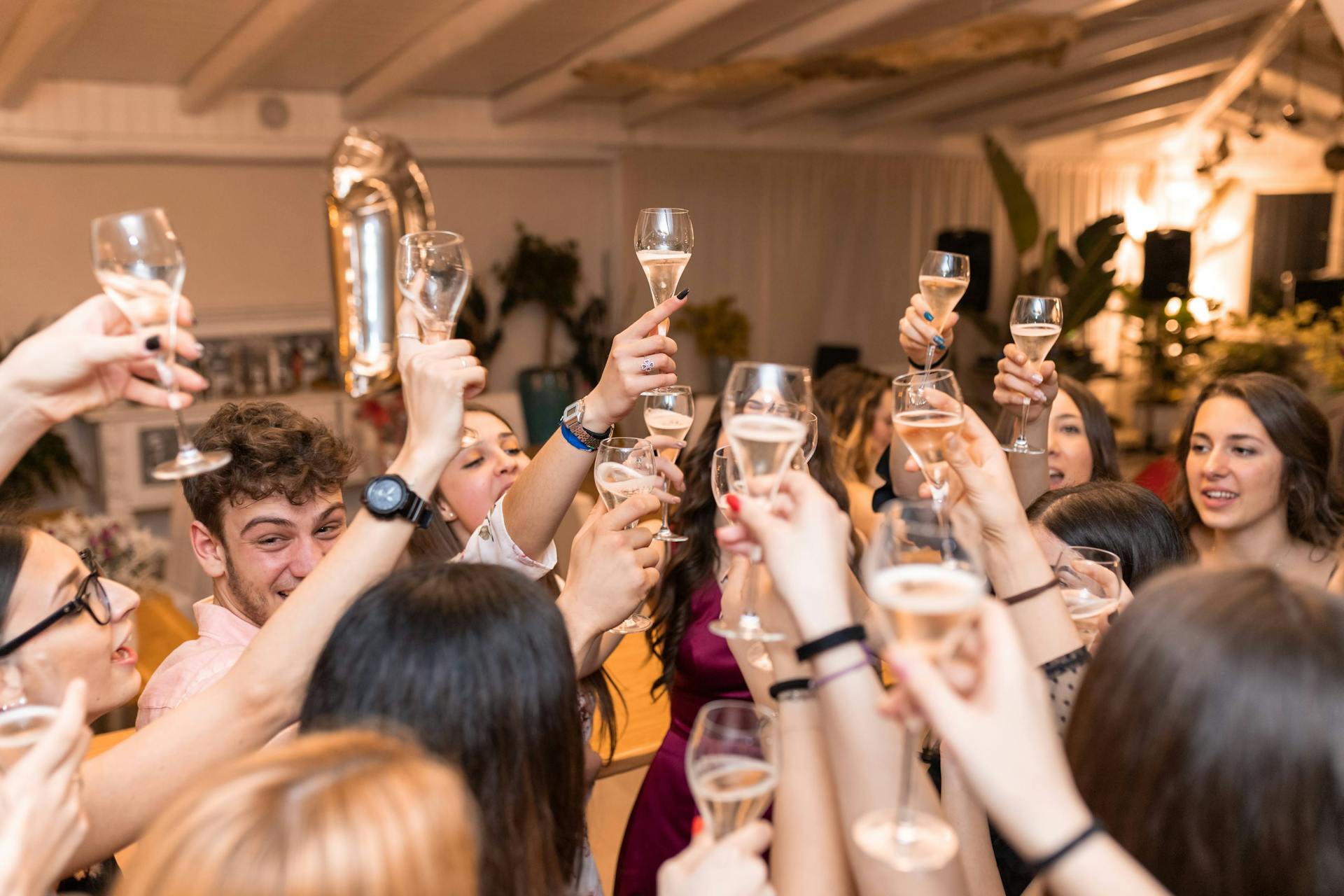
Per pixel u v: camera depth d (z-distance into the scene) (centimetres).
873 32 713
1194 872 80
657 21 623
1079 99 955
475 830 77
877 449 366
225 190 790
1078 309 853
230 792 68
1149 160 1223
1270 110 1053
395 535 109
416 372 110
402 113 814
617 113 927
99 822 102
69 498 746
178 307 112
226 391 786
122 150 704
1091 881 71
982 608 80
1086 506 172
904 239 1098
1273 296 1099
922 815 90
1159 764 81
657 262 155
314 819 65
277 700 107
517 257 917
